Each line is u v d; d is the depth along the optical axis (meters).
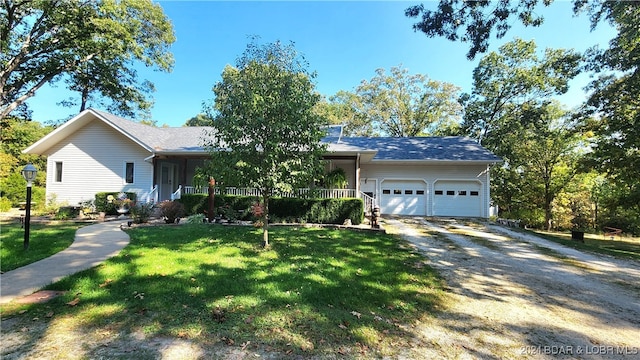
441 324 3.28
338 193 12.34
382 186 16.28
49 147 14.88
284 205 11.31
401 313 3.50
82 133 14.76
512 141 19.73
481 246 8.14
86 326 2.87
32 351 2.42
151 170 14.29
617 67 11.99
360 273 4.97
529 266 6.17
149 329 2.83
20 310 3.18
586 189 18.80
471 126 23.72
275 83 6.45
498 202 20.59
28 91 15.71
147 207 11.24
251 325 2.97
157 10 17.02
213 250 6.25
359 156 13.29
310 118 6.37
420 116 27.98
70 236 7.75
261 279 4.39
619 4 10.30
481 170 15.62
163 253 5.91
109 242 7.02
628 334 3.20
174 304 3.40
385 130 30.14
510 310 3.77
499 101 22.25
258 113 6.04
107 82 17.59
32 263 5.12
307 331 2.90
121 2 13.73
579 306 4.01
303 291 3.95
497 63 21.77
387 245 7.55
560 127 18.17
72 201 14.60
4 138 20.06
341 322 3.13
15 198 18.59
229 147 6.30
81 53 14.86
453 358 2.57
